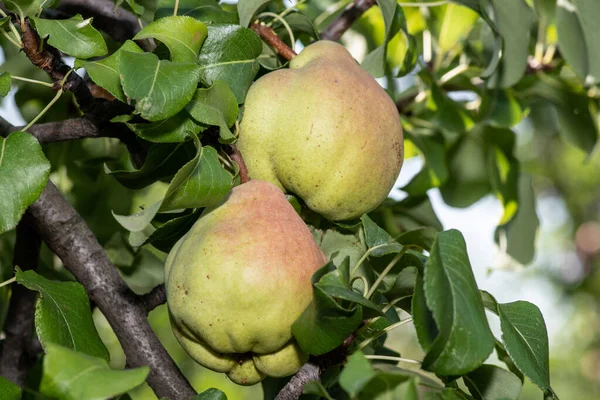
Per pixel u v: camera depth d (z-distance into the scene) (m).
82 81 0.80
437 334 0.73
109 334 1.53
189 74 0.78
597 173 2.51
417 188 1.04
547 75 1.08
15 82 1.02
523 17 0.97
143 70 0.77
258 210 0.77
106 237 1.03
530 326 0.79
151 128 0.79
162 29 0.80
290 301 0.76
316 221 0.84
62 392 0.70
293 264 0.76
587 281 2.63
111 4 0.97
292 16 0.90
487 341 0.73
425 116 1.07
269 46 0.86
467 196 1.10
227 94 0.80
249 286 0.75
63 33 0.78
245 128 0.81
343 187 0.81
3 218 0.76
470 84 1.06
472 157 1.09
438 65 1.08
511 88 1.06
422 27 1.09
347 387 0.68
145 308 0.88
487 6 0.98
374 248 0.81
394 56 1.09
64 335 0.77
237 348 0.77
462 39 1.07
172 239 0.81
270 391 0.87
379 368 0.83
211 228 0.77
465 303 0.73
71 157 1.02
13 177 0.76
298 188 0.81
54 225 0.88
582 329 2.59
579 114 1.09
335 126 0.80
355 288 0.84
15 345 0.95
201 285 0.75
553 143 2.45
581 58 1.01
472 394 0.82
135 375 0.71
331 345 0.75
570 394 2.49
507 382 0.82
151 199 1.07
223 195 0.77
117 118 0.80
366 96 0.81
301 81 0.81
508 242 1.10
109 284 0.88
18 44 0.79
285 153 0.80
